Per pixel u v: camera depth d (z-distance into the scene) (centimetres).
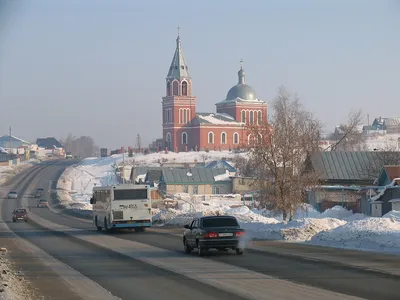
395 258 2431
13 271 2422
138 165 14800
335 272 2067
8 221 7206
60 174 16425
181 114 18525
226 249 2967
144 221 4656
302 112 8425
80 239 4100
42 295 1827
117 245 3503
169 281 1997
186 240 2992
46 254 3108
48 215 8569
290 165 4959
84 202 11738
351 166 7244
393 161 7212
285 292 1686
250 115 19100
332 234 3397
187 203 8625
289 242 3400
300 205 4981
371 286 1748
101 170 16400
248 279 1973
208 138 18262
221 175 11462
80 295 1794
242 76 19775
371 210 5772
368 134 19012
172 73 18662
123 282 2019
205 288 1817
